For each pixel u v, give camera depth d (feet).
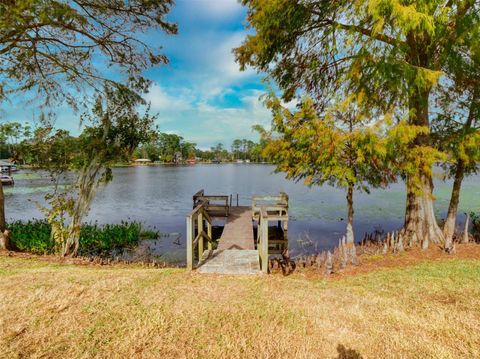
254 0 23.49
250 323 11.82
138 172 217.97
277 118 20.81
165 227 47.34
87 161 26.04
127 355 9.68
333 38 23.30
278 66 29.81
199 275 17.69
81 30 27.25
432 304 13.67
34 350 9.79
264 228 18.52
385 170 20.76
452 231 27.35
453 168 28.58
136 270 19.19
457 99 27.50
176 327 11.41
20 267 19.67
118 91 28.55
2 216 26.96
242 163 453.99
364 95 20.29
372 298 14.51
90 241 33.76
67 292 14.20
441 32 20.11
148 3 27.76
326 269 19.54
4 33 22.99
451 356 9.75
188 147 425.69
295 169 21.34
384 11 17.74
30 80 30.45
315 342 10.60
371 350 10.12
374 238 35.04
